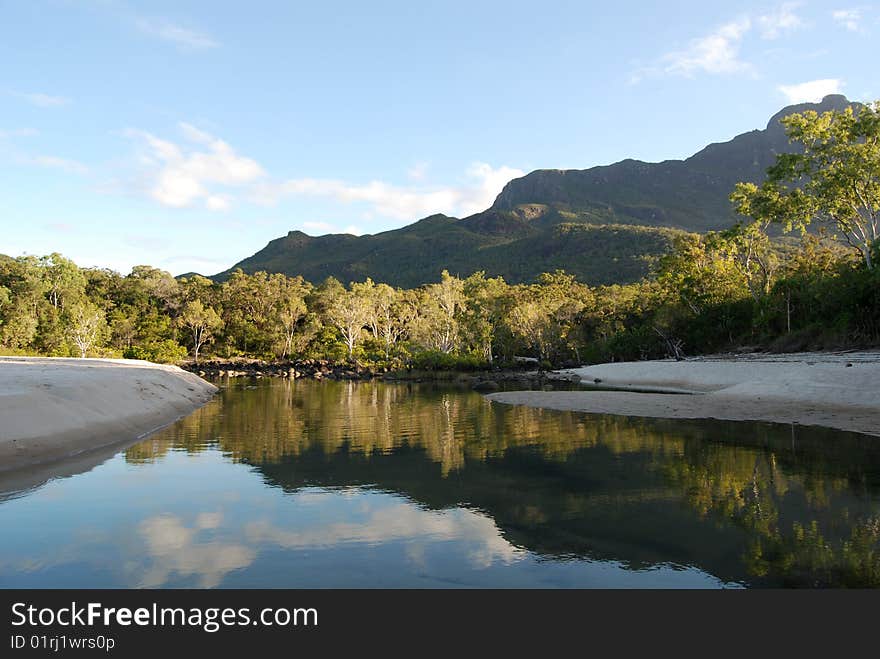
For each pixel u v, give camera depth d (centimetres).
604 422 1864
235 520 844
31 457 1205
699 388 3088
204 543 749
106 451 1402
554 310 7000
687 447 1362
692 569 657
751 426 1648
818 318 4275
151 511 888
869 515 818
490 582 634
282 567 673
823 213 4650
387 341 8369
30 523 828
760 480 1025
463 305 8050
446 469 1185
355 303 8494
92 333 6894
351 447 1466
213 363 7556
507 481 1074
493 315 7050
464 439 1583
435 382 5138
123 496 975
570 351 7156
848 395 2000
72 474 1140
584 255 18038
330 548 732
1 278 7706
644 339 6244
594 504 912
